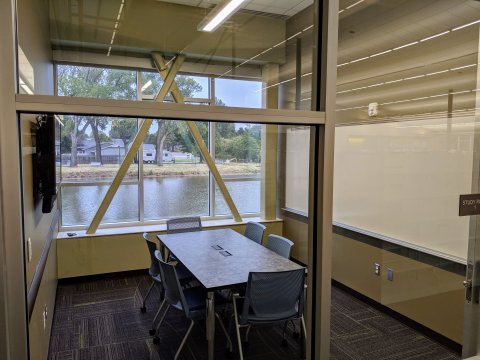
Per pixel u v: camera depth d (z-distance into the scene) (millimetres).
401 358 2738
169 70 3945
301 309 2273
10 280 996
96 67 3707
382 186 3354
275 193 5250
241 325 2707
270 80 3734
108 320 3520
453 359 2730
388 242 3297
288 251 3256
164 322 3424
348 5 2482
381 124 3260
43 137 2156
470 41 2449
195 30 4062
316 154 1420
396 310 3221
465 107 2500
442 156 2756
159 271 3309
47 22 3303
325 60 1375
